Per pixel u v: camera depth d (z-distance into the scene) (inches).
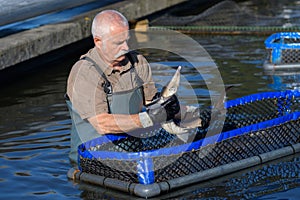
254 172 324.2
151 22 762.2
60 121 419.5
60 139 382.9
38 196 304.2
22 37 570.6
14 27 623.2
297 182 312.2
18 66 574.9
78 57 627.5
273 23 740.7
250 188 305.4
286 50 530.0
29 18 596.7
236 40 664.4
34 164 343.3
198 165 313.9
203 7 888.3
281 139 350.9
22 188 313.7
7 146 373.1
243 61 563.8
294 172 323.9
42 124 414.0
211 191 301.7
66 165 340.5
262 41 655.8
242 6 857.5
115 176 308.0
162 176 301.7
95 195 301.3
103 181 307.9
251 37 679.1
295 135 357.7
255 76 510.6
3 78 548.7
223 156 324.5
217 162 322.0
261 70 527.8
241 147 332.5
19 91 507.2
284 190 303.4
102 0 762.8
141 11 762.2
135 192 294.5
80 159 320.8
